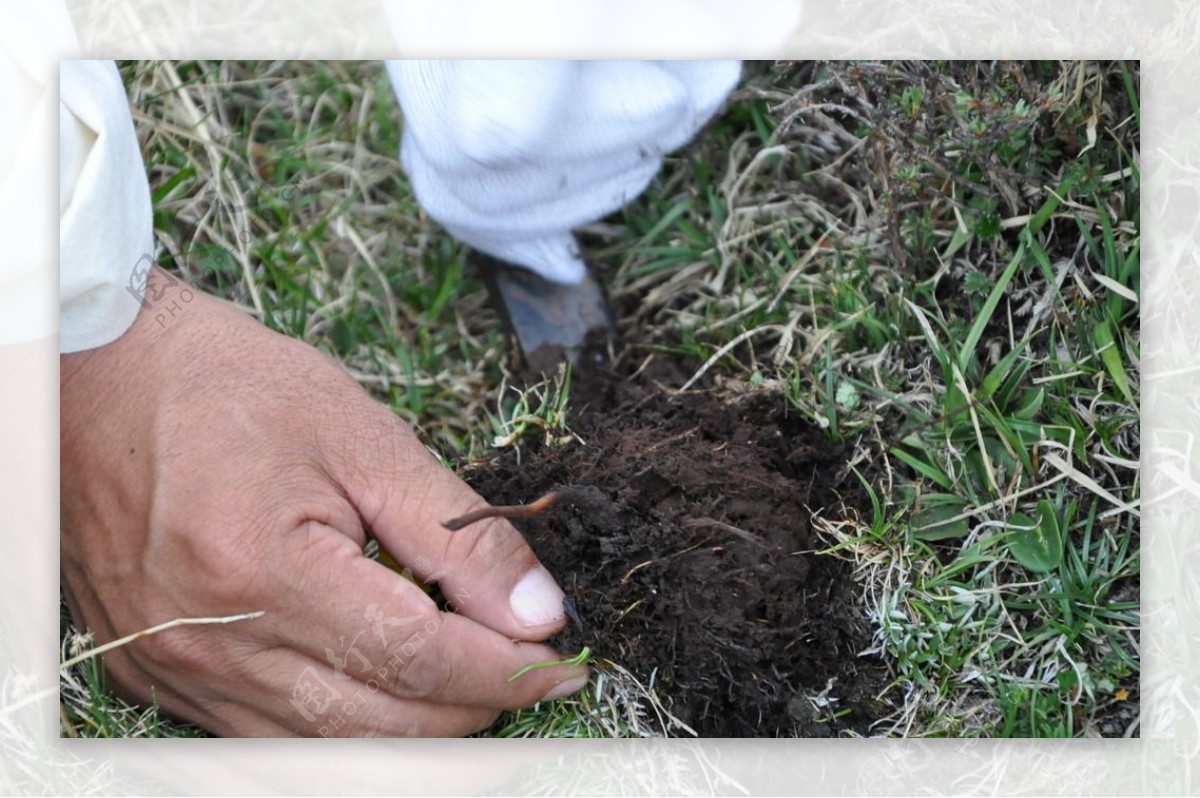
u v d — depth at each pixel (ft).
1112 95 4.46
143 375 3.92
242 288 5.06
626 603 3.92
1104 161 4.41
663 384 4.70
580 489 3.99
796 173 5.07
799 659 4.00
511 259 4.86
